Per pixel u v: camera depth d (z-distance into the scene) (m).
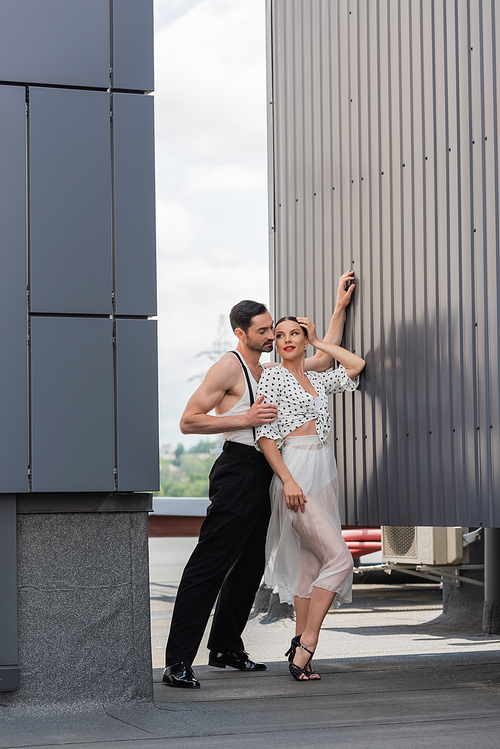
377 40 5.21
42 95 3.88
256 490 4.71
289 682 4.60
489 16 4.23
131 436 3.85
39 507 3.74
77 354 3.82
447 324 4.51
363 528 9.12
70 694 3.72
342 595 4.64
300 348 4.92
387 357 5.05
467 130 4.38
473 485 4.29
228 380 4.72
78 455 3.77
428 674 4.82
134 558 3.84
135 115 3.99
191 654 4.55
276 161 6.45
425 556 7.20
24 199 3.84
